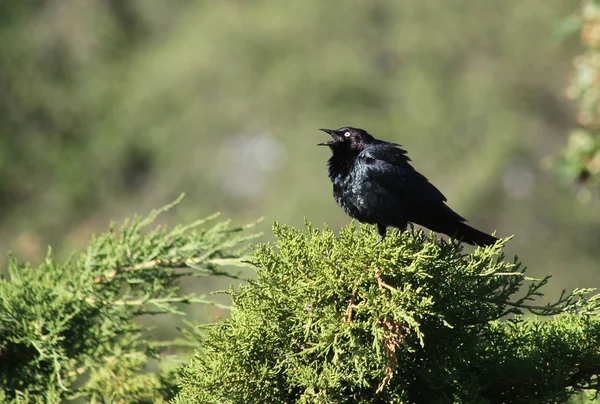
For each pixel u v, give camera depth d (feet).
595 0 20.31
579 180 21.33
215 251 15.20
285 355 11.86
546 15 71.26
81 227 70.49
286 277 11.94
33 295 14.39
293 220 63.72
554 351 12.81
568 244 65.92
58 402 14.07
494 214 66.64
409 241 12.05
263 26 71.46
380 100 70.18
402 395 11.67
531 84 71.15
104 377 15.53
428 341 12.05
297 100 69.10
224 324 12.26
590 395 13.98
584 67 20.68
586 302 12.01
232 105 70.18
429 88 69.31
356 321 11.37
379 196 17.46
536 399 12.41
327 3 71.36
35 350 14.42
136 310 15.52
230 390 11.87
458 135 69.10
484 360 12.69
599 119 21.02
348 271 11.71
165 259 15.11
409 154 68.49
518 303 12.19
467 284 12.13
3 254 68.95
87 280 14.80
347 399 11.45
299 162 66.44
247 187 67.56
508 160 67.41
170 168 70.44
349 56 69.82
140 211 70.18
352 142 18.33
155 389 15.53
